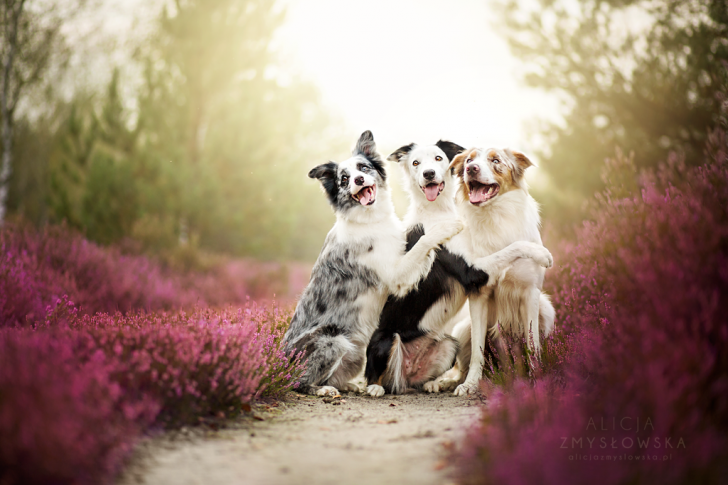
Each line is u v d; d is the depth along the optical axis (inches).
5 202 497.4
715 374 88.4
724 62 219.3
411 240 192.5
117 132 537.0
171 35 574.6
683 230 116.5
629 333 103.9
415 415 131.5
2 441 74.0
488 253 172.9
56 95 733.9
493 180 167.0
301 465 89.7
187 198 515.8
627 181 214.7
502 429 91.4
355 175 187.5
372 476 84.0
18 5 488.4
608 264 156.2
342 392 176.7
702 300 93.7
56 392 83.7
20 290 201.2
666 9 389.1
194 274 426.3
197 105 591.5
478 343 168.1
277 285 478.0
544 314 175.9
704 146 360.2
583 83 437.4
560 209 431.5
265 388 146.7
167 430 107.3
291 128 674.2
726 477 72.0
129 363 111.4
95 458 82.1
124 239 449.7
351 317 183.8
